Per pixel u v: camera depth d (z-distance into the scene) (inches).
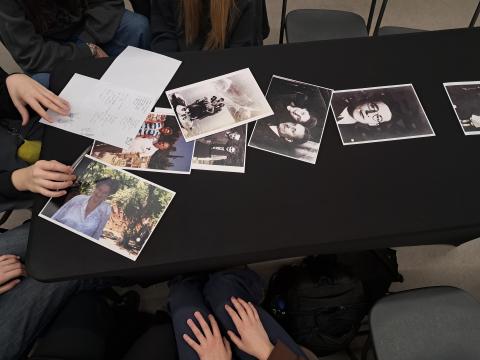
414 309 35.3
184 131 34.8
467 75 38.9
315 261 49.8
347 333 46.3
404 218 30.8
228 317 38.7
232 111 36.0
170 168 32.7
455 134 35.1
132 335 47.5
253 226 30.2
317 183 32.2
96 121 35.4
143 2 59.3
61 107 36.1
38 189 31.4
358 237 29.9
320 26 56.8
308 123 35.4
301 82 38.1
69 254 28.9
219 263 31.4
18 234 42.1
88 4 56.2
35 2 49.7
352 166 33.1
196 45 51.3
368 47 40.6
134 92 37.2
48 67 52.0
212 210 30.9
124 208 30.9
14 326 37.0
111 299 50.2
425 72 39.0
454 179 32.7
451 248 59.6
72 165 32.9
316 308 45.7
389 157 33.7
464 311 35.2
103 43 57.9
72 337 38.0
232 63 39.4
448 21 86.4
